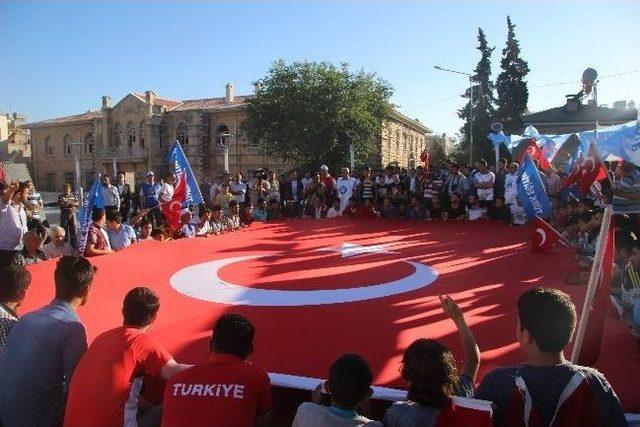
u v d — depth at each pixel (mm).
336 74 38344
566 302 2730
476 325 5281
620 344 4566
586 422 2613
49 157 67938
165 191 14844
